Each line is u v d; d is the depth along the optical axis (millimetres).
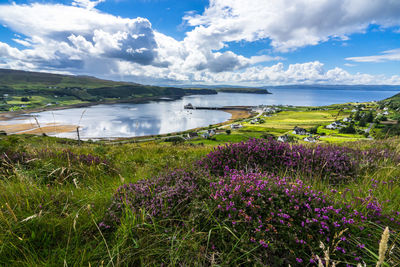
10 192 3053
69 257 2049
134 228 2340
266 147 4684
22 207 2729
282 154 4531
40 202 2877
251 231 2242
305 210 2408
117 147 10516
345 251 1989
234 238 2189
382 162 4918
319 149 4785
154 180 3531
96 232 2461
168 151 9453
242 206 2484
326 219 2270
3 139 7910
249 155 4590
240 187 2801
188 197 2834
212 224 2391
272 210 2398
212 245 2201
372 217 2416
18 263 1991
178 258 2043
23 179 3412
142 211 2434
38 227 2383
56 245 2266
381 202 2895
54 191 3248
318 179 3877
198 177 3572
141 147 10250
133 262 2061
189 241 2166
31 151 5992
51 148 7023
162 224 2494
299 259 1880
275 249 1989
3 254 2057
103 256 2043
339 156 4824
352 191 3242
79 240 2314
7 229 2273
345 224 2227
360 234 2268
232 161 4512
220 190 2787
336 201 2766
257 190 2711
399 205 2977
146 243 2199
